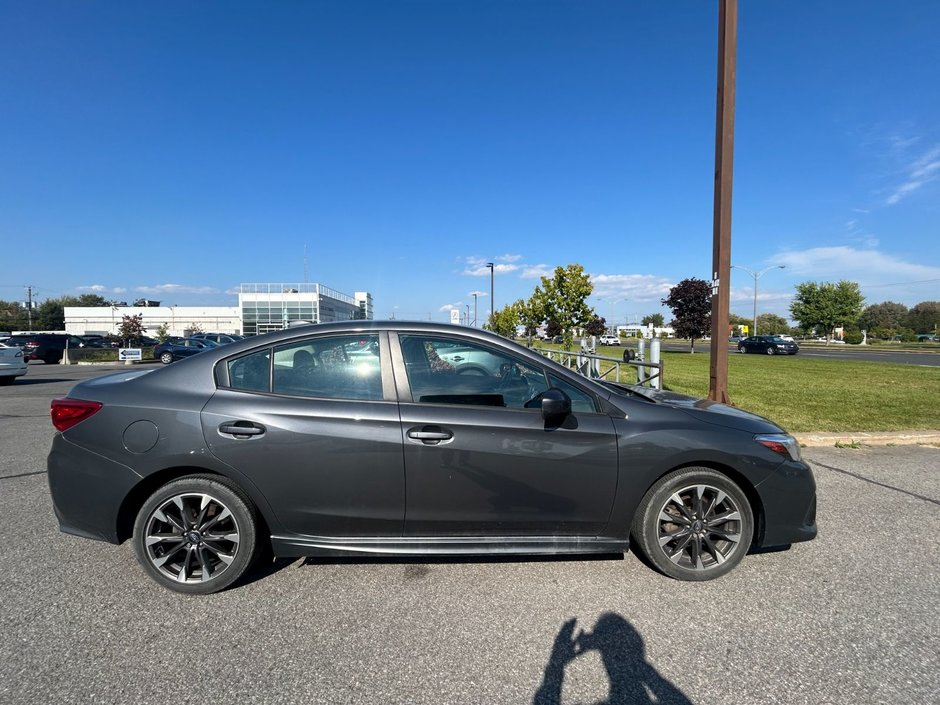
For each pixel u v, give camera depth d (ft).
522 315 124.16
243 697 7.53
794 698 7.56
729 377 54.65
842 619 9.59
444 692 7.67
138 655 8.45
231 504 10.23
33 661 8.27
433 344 11.15
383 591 10.49
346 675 8.01
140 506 10.64
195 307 246.68
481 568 11.43
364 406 10.52
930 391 40.52
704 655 8.54
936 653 8.60
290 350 10.96
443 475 10.34
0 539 12.84
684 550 11.02
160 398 10.43
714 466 11.05
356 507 10.38
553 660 8.41
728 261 23.56
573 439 10.57
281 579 10.98
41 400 38.88
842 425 25.98
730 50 22.88
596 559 11.88
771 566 11.64
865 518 14.46
